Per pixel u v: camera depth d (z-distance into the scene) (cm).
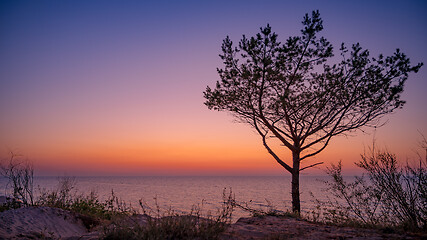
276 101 1005
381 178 643
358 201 662
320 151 1045
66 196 944
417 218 573
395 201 612
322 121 1050
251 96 1056
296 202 1008
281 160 1084
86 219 774
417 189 573
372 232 509
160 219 490
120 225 496
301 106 1032
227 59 1025
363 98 995
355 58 980
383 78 959
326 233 517
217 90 1091
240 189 14450
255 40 937
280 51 941
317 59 986
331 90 1003
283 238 473
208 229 467
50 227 652
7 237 534
